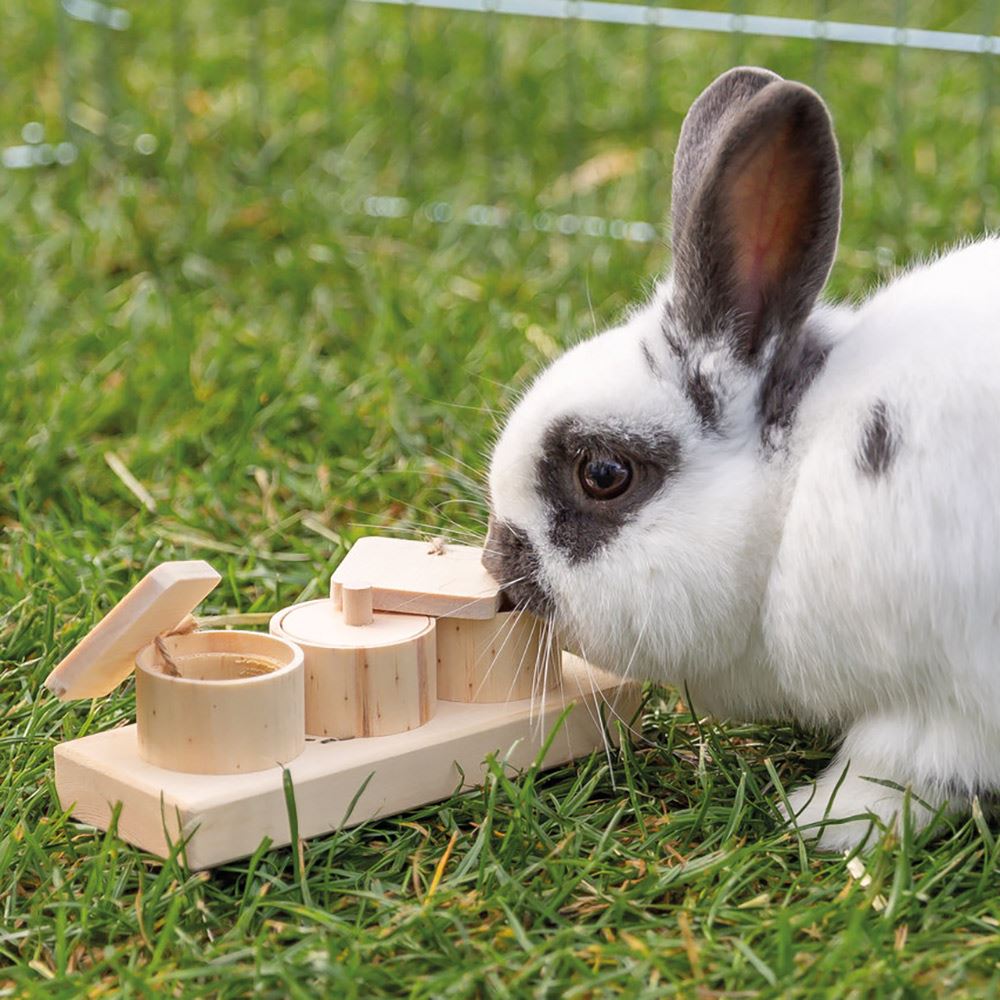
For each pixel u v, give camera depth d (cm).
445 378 639
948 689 394
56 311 686
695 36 909
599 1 866
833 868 392
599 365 427
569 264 717
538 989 347
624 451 418
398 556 452
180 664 409
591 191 785
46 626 481
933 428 387
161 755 396
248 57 878
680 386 416
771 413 415
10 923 376
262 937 358
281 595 515
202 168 793
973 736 398
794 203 407
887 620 391
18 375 624
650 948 359
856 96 842
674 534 414
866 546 389
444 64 871
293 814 386
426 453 598
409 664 416
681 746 456
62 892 380
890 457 389
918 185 767
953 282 427
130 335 657
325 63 873
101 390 626
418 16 902
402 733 418
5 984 360
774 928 366
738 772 436
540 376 452
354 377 640
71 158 802
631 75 874
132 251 731
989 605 384
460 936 369
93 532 547
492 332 661
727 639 423
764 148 402
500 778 409
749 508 411
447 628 433
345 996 346
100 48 866
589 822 412
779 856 397
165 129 806
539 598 430
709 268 409
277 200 765
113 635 394
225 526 555
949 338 399
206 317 675
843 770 421
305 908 368
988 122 750
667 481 416
